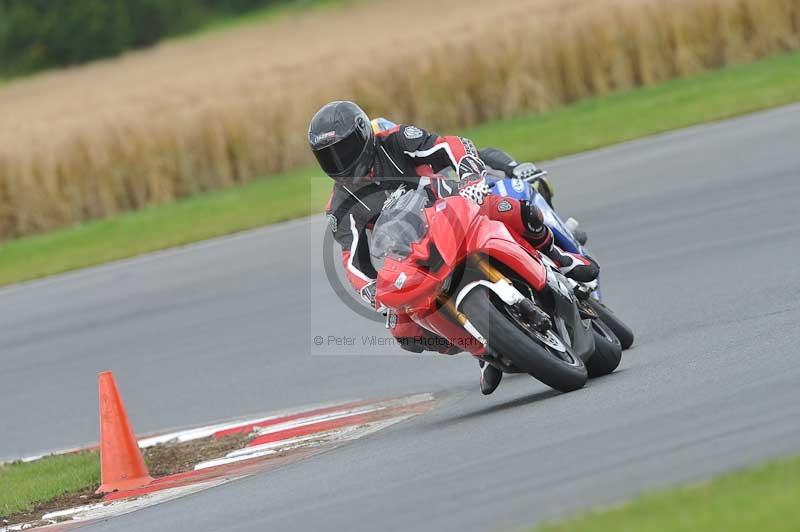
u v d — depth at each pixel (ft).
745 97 207.00
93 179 258.16
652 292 110.01
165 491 80.94
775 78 221.87
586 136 205.26
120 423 86.69
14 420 118.21
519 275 74.08
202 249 180.86
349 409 95.66
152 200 257.96
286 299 140.26
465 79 266.77
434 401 91.71
